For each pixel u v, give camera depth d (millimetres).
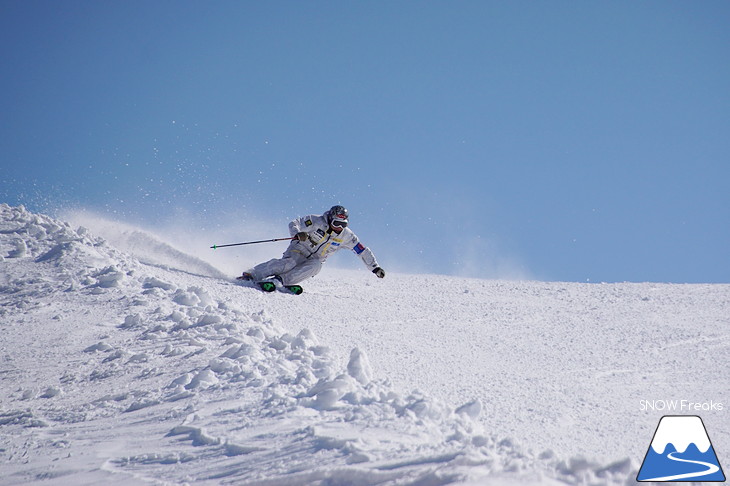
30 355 24766
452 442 13312
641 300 40312
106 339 26219
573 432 17109
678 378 24000
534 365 24938
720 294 42375
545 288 45531
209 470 12945
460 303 38656
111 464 14016
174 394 18438
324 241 41000
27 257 38125
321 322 31125
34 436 16734
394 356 24766
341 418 14844
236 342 23375
